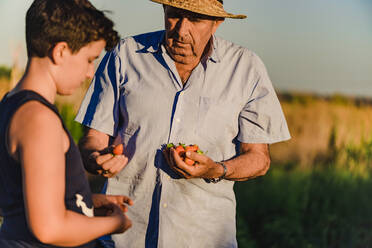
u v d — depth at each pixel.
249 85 2.37
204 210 2.31
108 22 1.53
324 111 7.66
